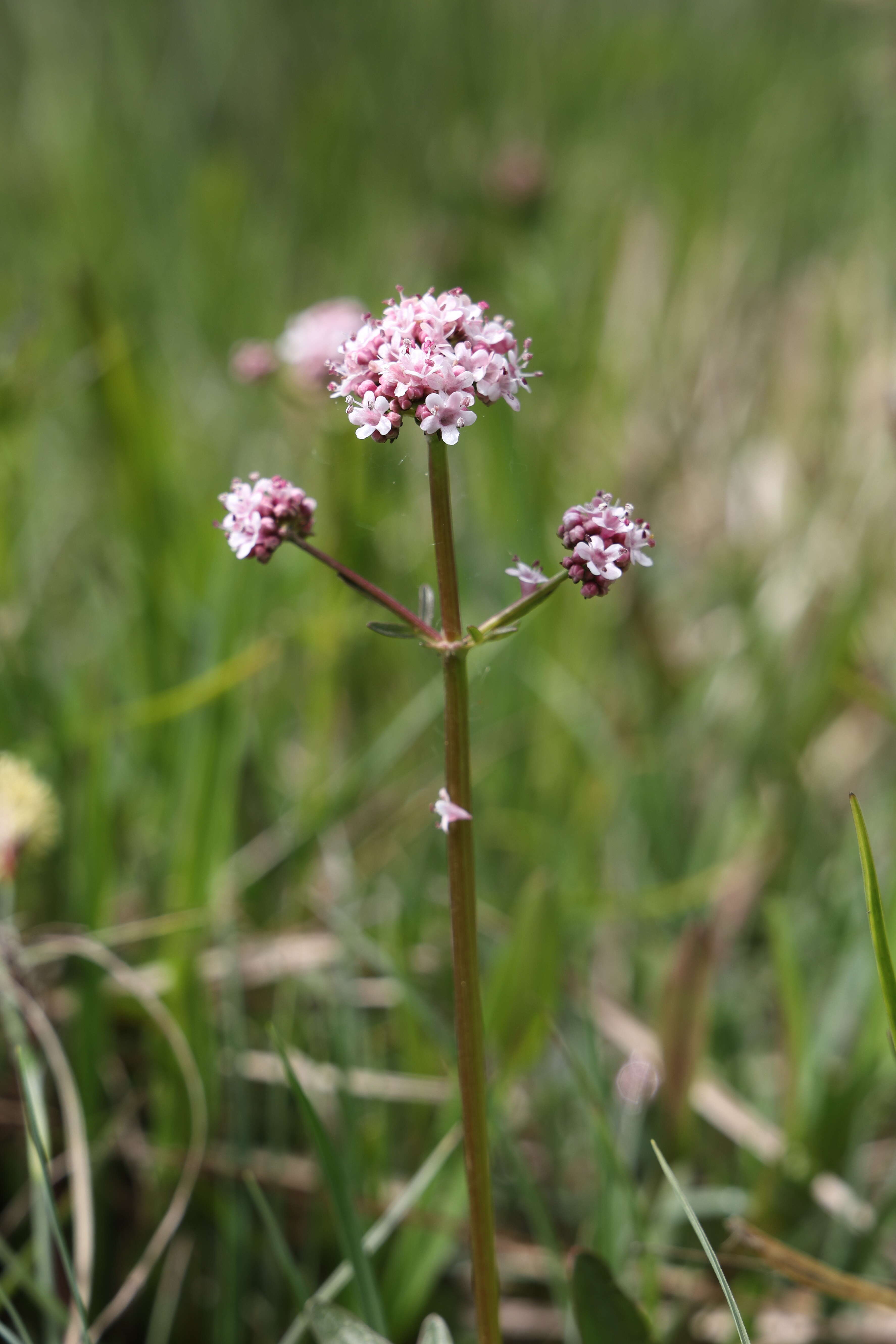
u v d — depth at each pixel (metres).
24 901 0.42
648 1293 0.35
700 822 0.54
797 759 0.50
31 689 0.46
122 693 0.49
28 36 1.18
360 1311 0.34
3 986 0.37
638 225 0.91
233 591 0.46
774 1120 0.41
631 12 1.29
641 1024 0.42
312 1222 0.37
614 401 0.67
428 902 0.46
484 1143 0.30
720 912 0.48
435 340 0.29
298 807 0.47
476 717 0.51
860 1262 0.37
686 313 0.84
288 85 1.17
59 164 0.95
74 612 0.59
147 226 0.96
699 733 0.55
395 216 0.98
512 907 0.47
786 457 0.68
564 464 0.64
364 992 0.42
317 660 0.49
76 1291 0.32
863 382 0.68
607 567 0.29
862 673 0.52
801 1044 0.38
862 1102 0.38
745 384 0.77
